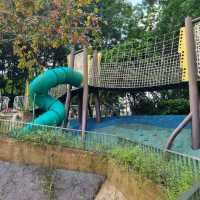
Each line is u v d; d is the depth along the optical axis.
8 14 11.40
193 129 13.12
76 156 12.09
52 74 17.61
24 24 11.50
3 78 32.28
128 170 9.55
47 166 12.10
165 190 7.21
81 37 11.65
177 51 15.20
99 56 19.25
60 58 31.17
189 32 13.73
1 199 11.63
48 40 11.63
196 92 13.30
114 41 30.48
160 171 8.08
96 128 20.14
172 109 23.23
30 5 11.37
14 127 13.28
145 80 16.78
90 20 11.88
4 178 12.11
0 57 30.58
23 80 32.06
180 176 7.61
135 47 17.86
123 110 29.88
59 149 12.29
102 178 11.54
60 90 20.97
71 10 11.38
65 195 11.41
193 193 4.84
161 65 15.98
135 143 11.24
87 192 11.33
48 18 11.45
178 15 21.91
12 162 12.55
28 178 11.96
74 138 12.79
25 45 12.07
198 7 19.59
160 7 26.27
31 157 12.40
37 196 11.54
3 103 28.39
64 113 18.38
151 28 26.88
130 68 17.69
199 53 13.55
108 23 29.56
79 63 20.08
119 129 18.88
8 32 11.80
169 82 15.45
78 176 11.77
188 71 13.54
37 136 12.62
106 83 18.78
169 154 9.01
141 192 8.41
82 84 19.00
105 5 29.39
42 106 18.45
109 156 11.61
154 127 17.91
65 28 11.37
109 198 10.45
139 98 26.70
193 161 7.66
